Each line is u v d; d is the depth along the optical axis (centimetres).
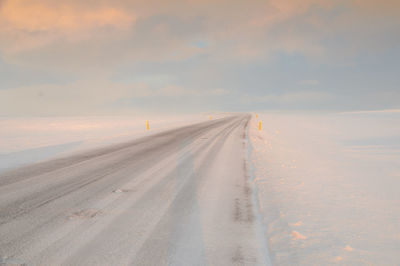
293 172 719
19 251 284
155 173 695
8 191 525
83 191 527
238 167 782
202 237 326
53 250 286
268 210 429
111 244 302
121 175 671
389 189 557
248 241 318
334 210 430
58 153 1055
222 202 465
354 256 286
